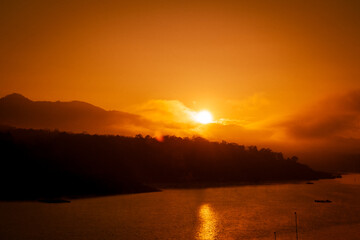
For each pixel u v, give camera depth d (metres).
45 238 87.44
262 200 167.00
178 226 101.94
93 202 157.88
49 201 157.00
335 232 94.25
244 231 95.44
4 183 178.12
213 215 121.44
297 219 113.25
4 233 92.12
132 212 127.88
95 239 86.94
